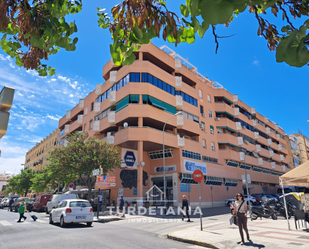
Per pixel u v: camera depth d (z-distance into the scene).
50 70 2.76
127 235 9.53
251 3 1.05
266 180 47.44
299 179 11.20
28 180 49.38
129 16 1.60
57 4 1.89
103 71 30.97
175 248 7.22
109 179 17.55
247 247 6.86
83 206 12.45
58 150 23.73
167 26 1.69
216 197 31.58
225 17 0.96
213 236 8.61
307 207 10.20
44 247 7.00
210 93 36.81
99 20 2.22
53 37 1.88
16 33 2.10
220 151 35.03
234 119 40.44
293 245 6.69
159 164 28.00
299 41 1.19
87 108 35.16
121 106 25.50
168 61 28.78
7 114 2.16
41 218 17.75
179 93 29.38
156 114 24.77
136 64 25.31
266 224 11.86
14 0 1.80
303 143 77.62
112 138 25.70
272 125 56.94
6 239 8.39
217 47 1.64
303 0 1.63
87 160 22.00
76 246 7.12
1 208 38.62
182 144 26.53
